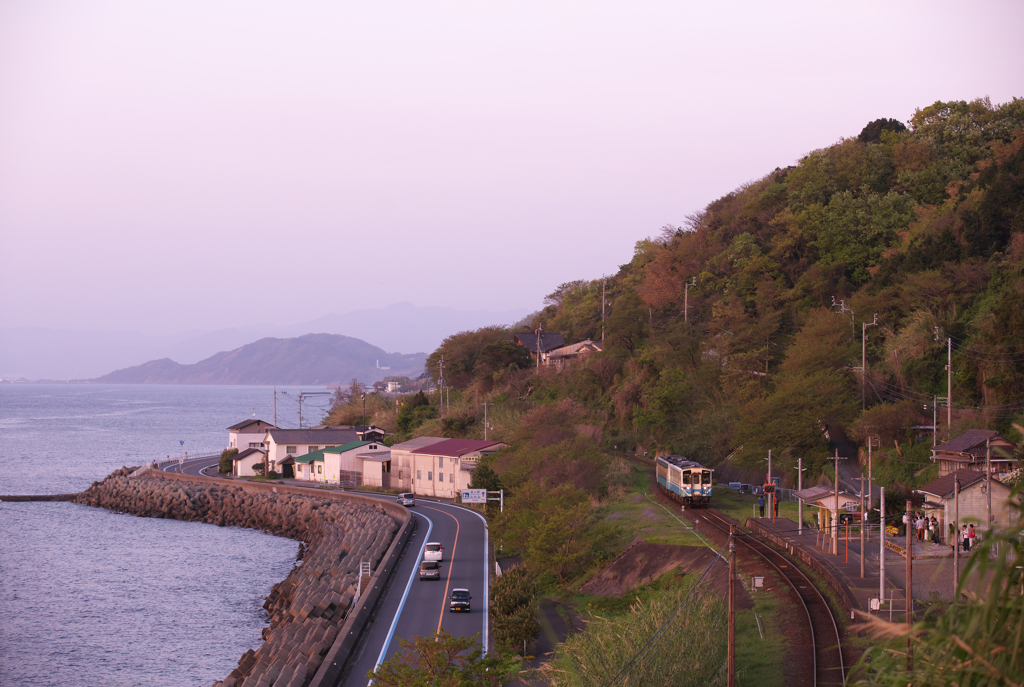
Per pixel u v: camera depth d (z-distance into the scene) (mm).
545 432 80250
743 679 29172
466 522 72812
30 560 72312
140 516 97438
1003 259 67812
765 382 81688
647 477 77188
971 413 58125
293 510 89438
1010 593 6668
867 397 67250
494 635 40219
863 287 82625
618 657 29156
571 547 55406
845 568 40156
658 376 95062
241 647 48594
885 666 8031
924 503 48344
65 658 46438
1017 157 72875
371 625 42531
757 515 58312
